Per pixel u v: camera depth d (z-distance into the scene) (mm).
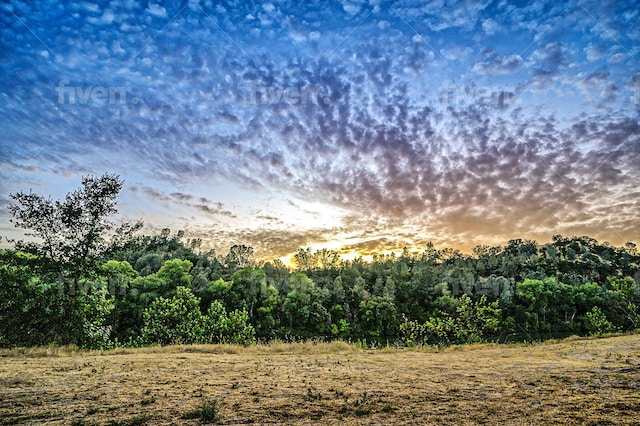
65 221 20781
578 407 5816
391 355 12984
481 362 10586
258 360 11438
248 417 5656
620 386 6926
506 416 5547
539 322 63594
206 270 89000
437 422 5363
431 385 7594
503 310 66062
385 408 6039
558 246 133625
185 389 7414
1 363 10586
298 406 6227
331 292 79250
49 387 7535
